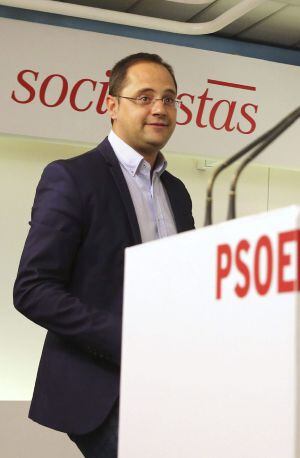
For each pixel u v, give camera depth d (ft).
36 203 8.45
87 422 7.96
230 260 3.99
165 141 8.97
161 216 8.90
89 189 8.30
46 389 8.26
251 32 21.11
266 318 3.69
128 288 5.10
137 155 8.84
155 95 8.90
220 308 4.06
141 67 8.96
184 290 4.41
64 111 18.35
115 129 9.00
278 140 20.38
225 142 19.76
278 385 3.59
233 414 3.91
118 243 8.27
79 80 18.47
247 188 20.95
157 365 4.65
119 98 8.97
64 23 19.10
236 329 3.92
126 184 8.58
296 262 3.49
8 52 18.04
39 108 18.21
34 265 8.11
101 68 18.67
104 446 8.05
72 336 7.86
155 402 4.64
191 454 4.24
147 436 4.70
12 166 18.99
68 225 8.15
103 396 7.96
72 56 18.47
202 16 20.17
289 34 21.20
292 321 3.50
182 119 19.42
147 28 19.72
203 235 4.25
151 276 4.80
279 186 21.36
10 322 18.70
